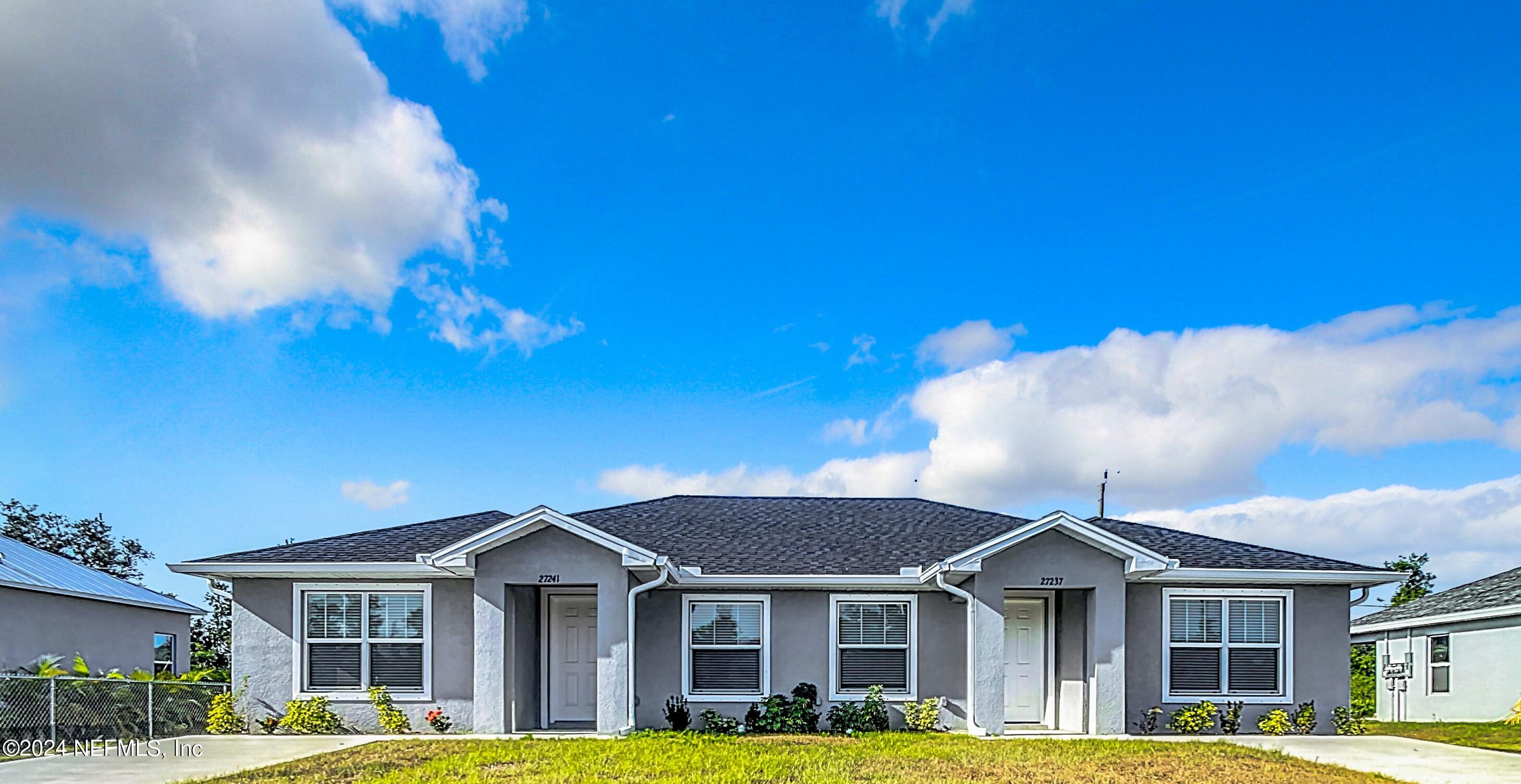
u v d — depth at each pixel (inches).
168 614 1043.9
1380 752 590.9
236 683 666.8
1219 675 690.8
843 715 671.1
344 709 665.6
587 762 514.6
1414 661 1055.6
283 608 674.2
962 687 690.8
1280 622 698.2
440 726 661.9
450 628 674.2
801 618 695.1
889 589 697.0
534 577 642.8
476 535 627.5
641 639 690.2
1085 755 554.9
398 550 691.4
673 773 480.7
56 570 884.0
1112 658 653.3
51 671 719.1
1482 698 936.3
